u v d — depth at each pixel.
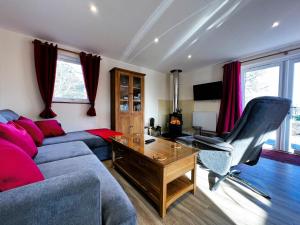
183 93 4.68
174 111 4.41
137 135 2.29
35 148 1.34
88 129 3.00
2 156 0.64
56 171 1.06
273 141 3.02
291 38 2.44
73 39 2.44
